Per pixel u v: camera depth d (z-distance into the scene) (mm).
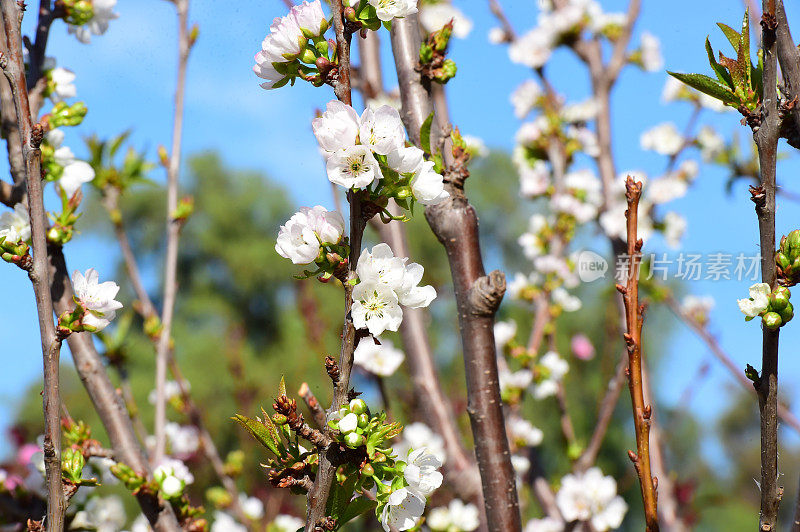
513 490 1207
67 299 1280
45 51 1359
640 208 2334
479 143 2477
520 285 2426
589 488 2062
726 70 1093
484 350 1216
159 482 1343
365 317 1010
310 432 1014
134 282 1893
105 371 1354
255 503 2436
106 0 1440
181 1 1832
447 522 1718
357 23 1029
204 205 11750
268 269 11195
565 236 2480
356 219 1015
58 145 1346
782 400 2107
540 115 2592
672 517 2098
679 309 2244
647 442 1077
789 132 1063
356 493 1073
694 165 2383
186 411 2297
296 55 1037
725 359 2182
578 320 7688
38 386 6773
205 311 10891
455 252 1234
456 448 1741
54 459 1090
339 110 1009
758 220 1065
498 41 2455
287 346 9945
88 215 11477
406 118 1288
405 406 2225
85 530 1376
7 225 1271
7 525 1329
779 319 1049
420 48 1308
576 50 2346
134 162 1903
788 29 1057
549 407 7051
